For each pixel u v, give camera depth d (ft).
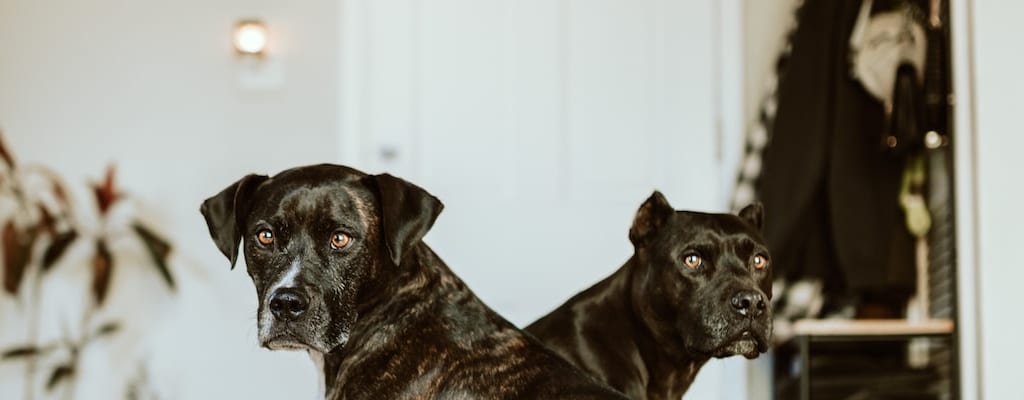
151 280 18.48
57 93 18.72
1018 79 13.34
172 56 18.57
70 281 18.57
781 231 15.44
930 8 15.23
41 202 18.48
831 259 15.75
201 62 18.51
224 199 7.68
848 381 15.70
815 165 15.44
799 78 15.62
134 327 18.45
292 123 18.22
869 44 15.38
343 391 7.47
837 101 15.49
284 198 7.36
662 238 8.79
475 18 15.98
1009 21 13.37
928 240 16.12
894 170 15.56
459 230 15.79
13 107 18.74
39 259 18.60
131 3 18.70
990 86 13.39
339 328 7.28
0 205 18.74
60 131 18.69
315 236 7.32
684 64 15.94
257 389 18.16
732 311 8.41
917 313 16.35
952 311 13.71
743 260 8.64
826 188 15.56
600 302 9.09
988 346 13.29
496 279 15.71
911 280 15.94
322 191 7.36
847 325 15.15
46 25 18.80
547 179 15.79
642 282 8.83
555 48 15.92
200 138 18.44
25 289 18.56
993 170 13.34
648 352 8.94
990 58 13.41
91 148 18.63
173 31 18.58
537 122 15.84
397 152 15.92
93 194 18.38
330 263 7.30
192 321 18.37
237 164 18.33
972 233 13.44
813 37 15.62
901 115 15.08
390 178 7.50
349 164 15.99
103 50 18.70
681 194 15.83
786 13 16.69
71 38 18.76
